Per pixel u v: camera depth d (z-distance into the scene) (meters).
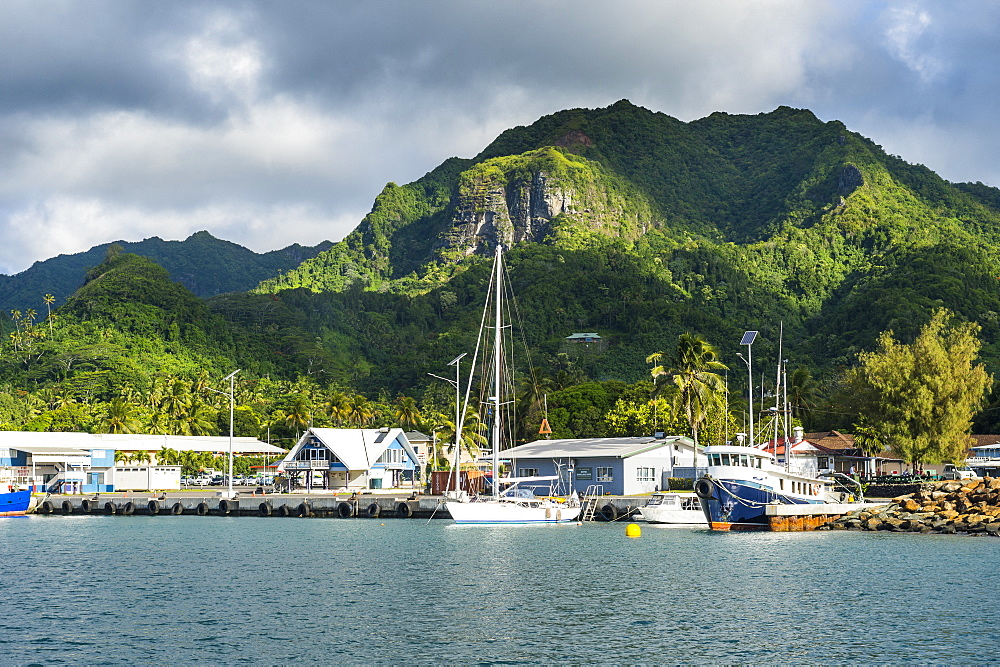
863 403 126.69
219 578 62.06
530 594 54.81
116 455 180.00
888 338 127.31
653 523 97.06
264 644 43.44
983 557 68.44
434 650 42.16
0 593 57.22
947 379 120.44
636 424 156.50
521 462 117.94
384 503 110.56
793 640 43.38
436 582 59.31
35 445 154.38
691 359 115.44
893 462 145.25
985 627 45.50
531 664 39.91
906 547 74.81
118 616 49.84
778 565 65.19
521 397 182.50
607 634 44.78
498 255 105.62
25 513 125.56
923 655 40.78
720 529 89.31
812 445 148.62
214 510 119.75
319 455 149.00
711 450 90.75
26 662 40.88
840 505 91.19
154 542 85.69
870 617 47.84
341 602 53.00
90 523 110.19
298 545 81.00
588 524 97.44
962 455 121.56
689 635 44.47
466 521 94.81
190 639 44.53
